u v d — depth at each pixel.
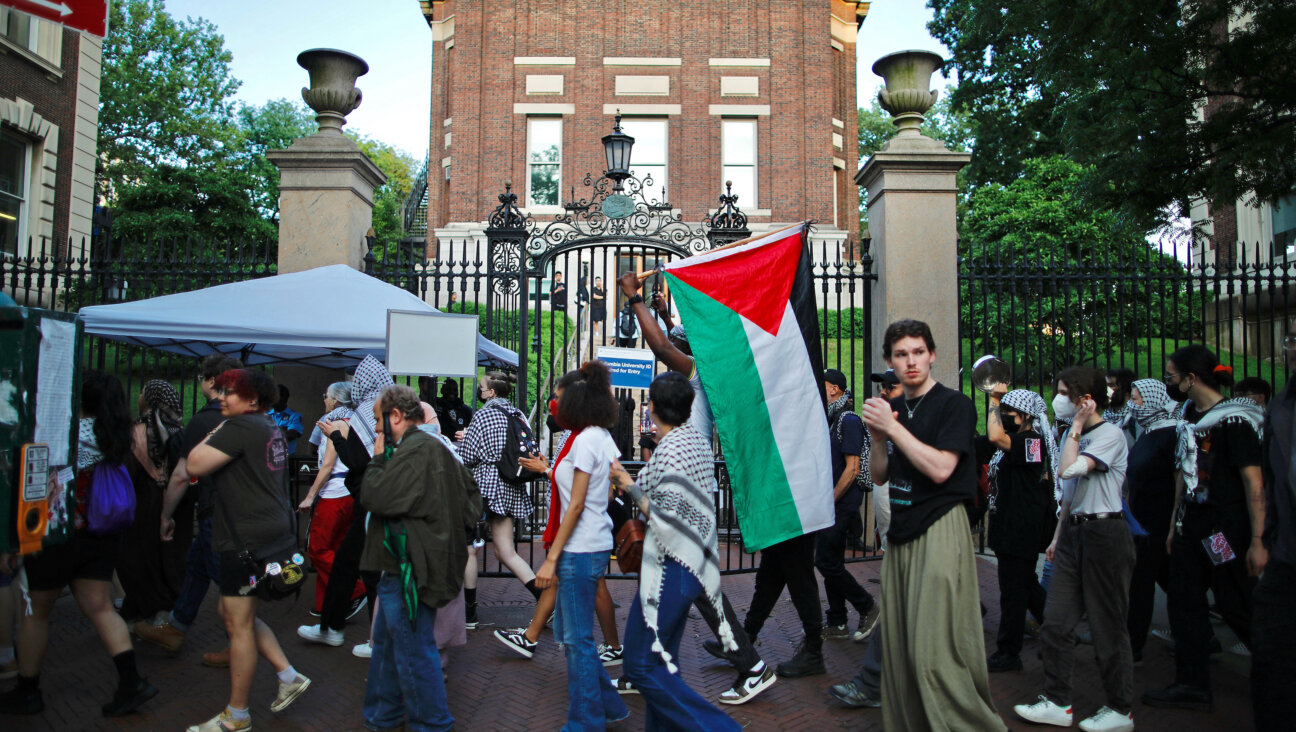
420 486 3.86
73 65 15.96
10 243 14.73
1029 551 4.92
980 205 17.53
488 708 4.44
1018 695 4.63
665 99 23.50
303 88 8.60
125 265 8.04
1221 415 4.44
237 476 3.94
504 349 8.59
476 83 23.33
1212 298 14.48
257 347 7.58
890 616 3.57
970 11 9.45
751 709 4.43
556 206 23.28
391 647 4.03
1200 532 4.48
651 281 17.53
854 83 26.78
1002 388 5.27
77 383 3.77
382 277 8.30
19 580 4.54
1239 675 5.12
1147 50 7.58
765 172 23.53
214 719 3.96
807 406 4.76
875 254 8.75
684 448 3.83
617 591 7.06
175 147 32.81
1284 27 7.04
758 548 4.44
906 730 3.46
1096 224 15.14
